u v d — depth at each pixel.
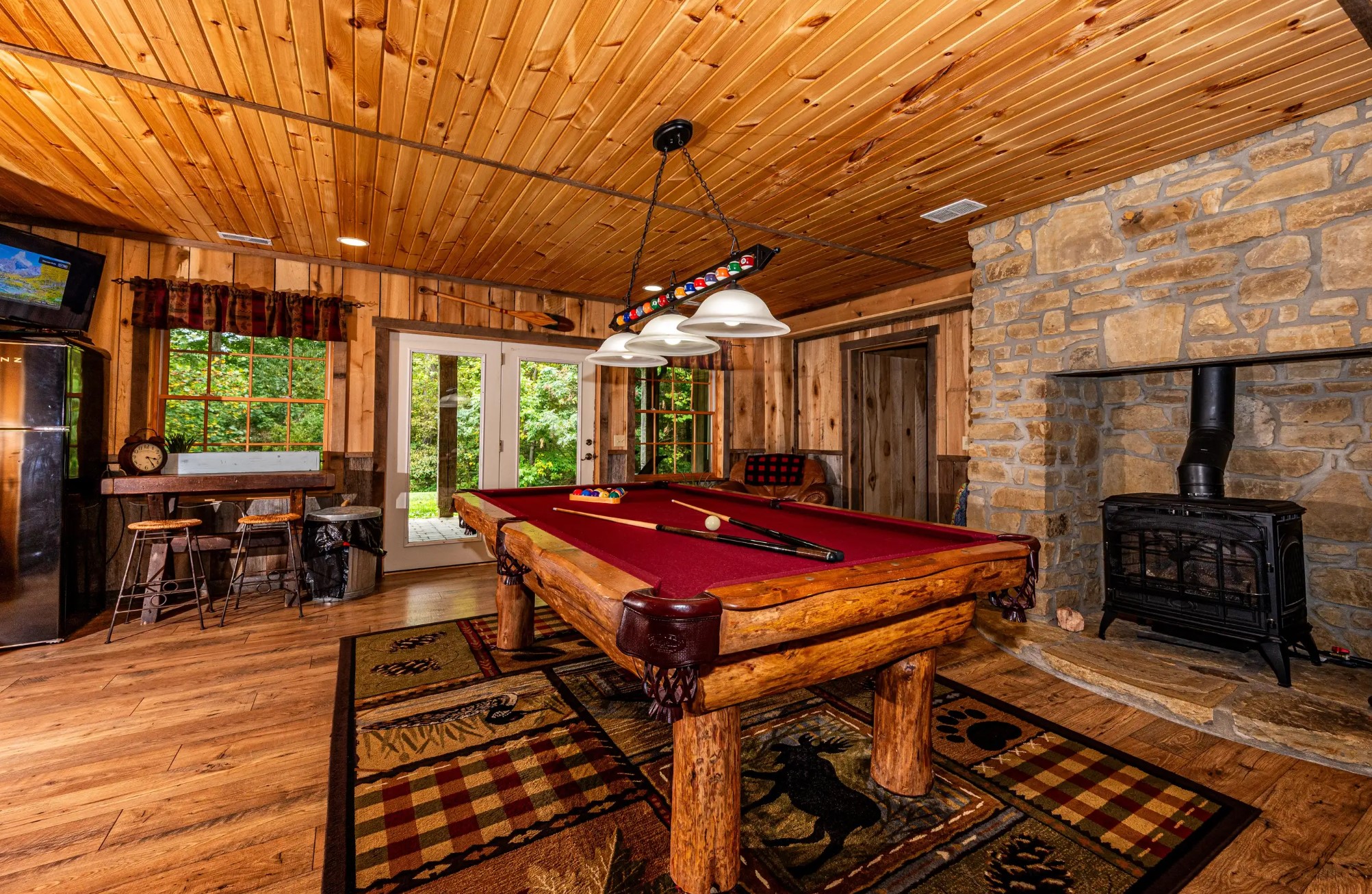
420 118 2.38
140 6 1.75
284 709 2.40
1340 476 2.67
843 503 5.65
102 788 1.86
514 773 1.96
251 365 4.27
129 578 3.83
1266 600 2.44
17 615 3.03
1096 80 2.12
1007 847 1.61
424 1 1.73
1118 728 2.30
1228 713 2.21
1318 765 2.02
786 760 2.06
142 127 2.47
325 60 2.01
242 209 3.40
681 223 3.58
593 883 1.47
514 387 5.25
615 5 1.75
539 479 5.38
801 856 1.57
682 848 1.43
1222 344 2.60
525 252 4.17
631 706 2.45
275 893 1.43
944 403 4.71
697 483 6.21
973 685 2.69
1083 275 3.09
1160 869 1.53
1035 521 3.26
